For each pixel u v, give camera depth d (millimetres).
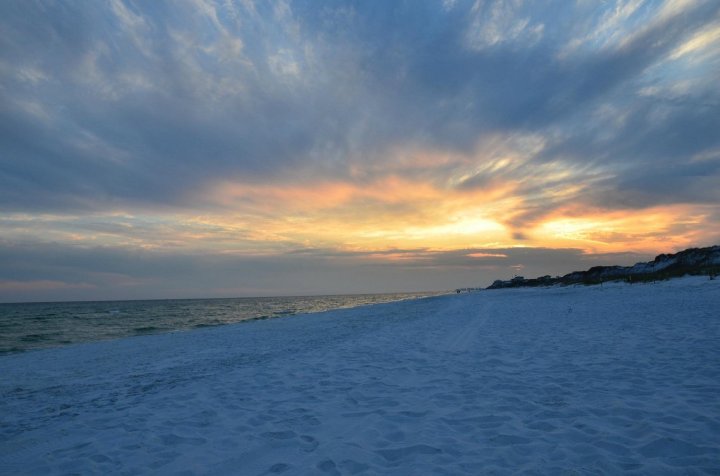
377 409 4707
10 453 3906
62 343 17562
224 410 4949
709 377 5145
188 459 3520
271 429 4188
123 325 27516
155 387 6539
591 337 8781
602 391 4883
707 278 23953
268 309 50594
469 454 3377
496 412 4387
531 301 24016
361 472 3127
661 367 5785
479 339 9688
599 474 2895
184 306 70938
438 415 4395
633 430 3686
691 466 2936
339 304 68250
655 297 18078
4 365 9586
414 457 3377
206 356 9633
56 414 5238
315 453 3525
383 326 14391
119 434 4250
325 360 7918
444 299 38656
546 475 2930
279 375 6766
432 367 6828
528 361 6863
